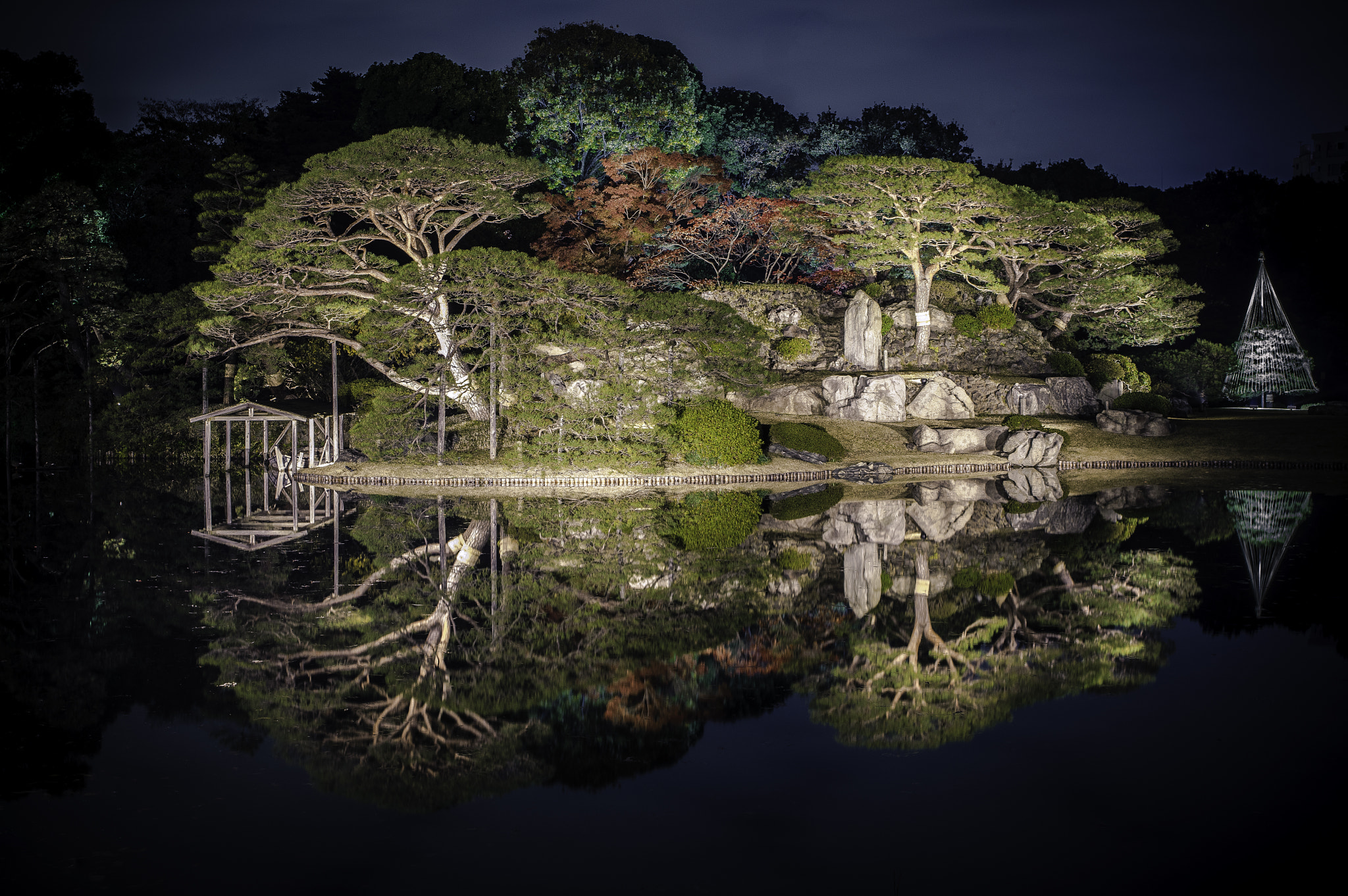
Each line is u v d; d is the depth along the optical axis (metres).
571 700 10.15
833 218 49.84
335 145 53.78
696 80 60.69
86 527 23.83
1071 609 14.02
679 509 26.41
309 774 8.30
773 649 11.98
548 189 53.34
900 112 68.44
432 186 35.47
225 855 6.84
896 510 25.81
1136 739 8.97
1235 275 77.69
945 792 7.83
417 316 36.78
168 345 46.56
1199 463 40.78
